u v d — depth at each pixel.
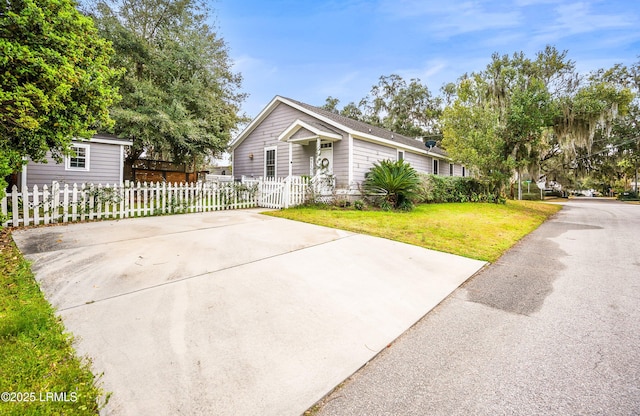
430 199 14.55
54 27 4.84
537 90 14.46
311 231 6.88
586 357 2.50
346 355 2.52
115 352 2.41
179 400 1.96
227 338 2.67
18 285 3.49
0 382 2.01
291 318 3.06
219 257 4.80
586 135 16.06
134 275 3.97
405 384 2.19
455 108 15.22
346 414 1.91
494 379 2.24
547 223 10.52
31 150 5.53
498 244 6.61
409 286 4.05
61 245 5.20
